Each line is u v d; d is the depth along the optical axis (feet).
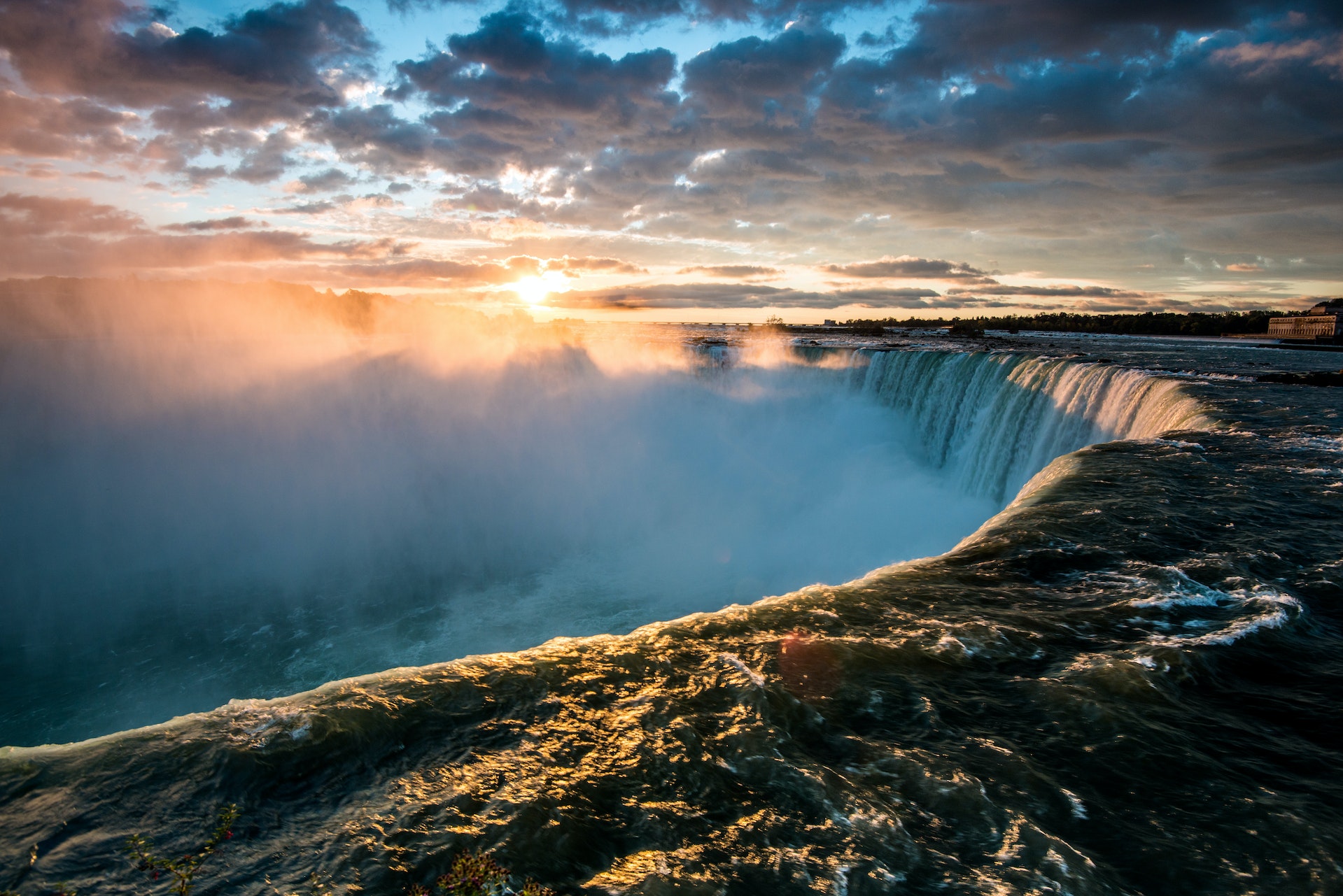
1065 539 27.04
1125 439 66.44
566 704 15.24
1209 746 14.46
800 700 15.71
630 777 12.88
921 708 15.65
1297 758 14.08
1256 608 20.93
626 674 16.66
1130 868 11.05
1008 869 10.91
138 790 11.93
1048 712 15.58
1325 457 40.98
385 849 10.76
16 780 12.11
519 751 13.52
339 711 14.32
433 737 13.85
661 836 11.43
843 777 13.15
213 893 9.84
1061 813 12.32
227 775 12.35
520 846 10.91
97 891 9.80
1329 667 17.84
